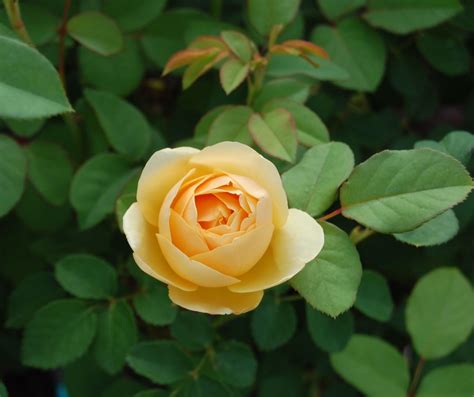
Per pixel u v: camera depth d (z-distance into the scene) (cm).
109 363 55
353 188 48
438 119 71
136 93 69
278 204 44
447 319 60
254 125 51
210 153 44
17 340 66
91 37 57
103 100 58
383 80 66
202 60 52
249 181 44
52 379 71
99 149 60
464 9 61
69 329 55
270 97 55
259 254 44
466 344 64
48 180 59
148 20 60
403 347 66
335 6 60
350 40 60
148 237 45
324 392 64
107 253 62
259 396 62
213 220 44
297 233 45
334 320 56
